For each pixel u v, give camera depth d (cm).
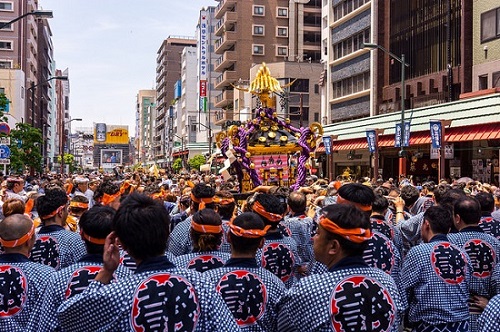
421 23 3600
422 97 3484
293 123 5672
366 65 4253
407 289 453
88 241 388
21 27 6706
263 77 1237
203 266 451
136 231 283
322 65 5741
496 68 2875
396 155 3362
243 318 388
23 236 411
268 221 508
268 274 405
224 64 7206
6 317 395
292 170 1221
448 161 3041
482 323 340
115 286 277
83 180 1275
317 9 7081
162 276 281
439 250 448
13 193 1054
